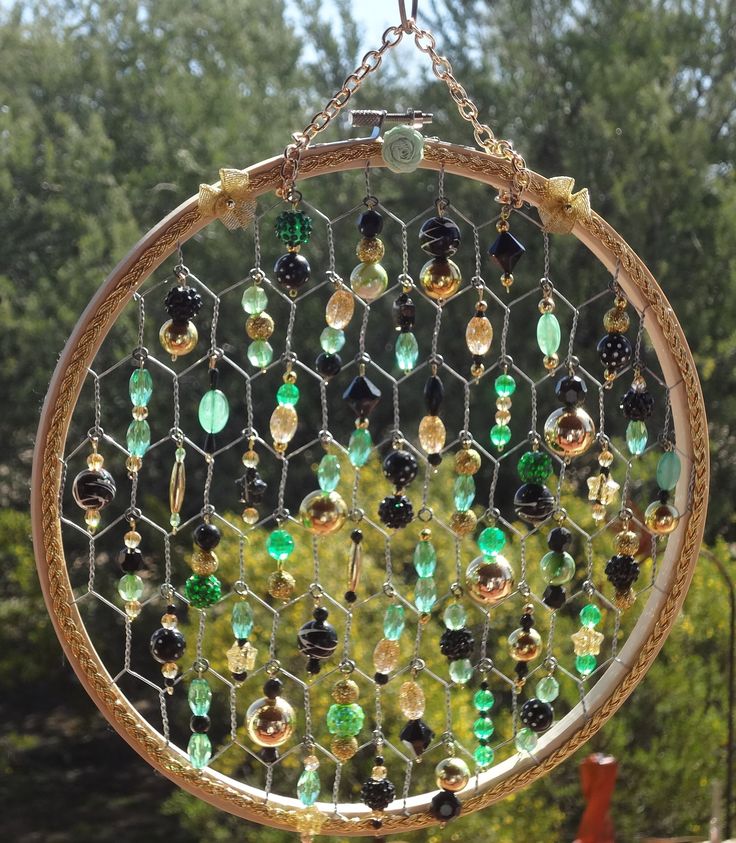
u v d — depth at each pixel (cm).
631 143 441
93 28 569
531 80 476
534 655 129
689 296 433
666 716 303
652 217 442
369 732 253
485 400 412
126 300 116
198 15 573
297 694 263
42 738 505
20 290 507
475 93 480
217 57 572
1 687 511
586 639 128
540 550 282
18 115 542
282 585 123
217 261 439
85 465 412
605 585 273
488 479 402
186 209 116
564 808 294
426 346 423
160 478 432
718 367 414
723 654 312
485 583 124
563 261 412
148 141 525
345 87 117
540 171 472
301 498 425
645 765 287
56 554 119
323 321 435
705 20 475
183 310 117
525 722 129
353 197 454
